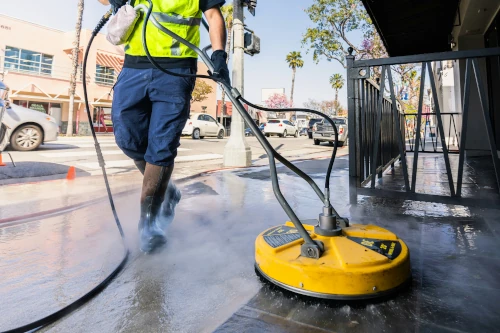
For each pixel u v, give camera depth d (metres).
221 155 7.09
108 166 4.89
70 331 0.85
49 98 18.38
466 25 5.00
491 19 4.73
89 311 0.94
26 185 3.31
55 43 19.59
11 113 6.08
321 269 0.96
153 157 1.40
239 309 0.95
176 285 1.11
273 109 1.23
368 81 2.41
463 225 1.74
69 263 1.30
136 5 1.50
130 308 0.96
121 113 1.48
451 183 1.81
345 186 3.07
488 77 5.14
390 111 3.63
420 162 4.71
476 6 4.39
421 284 1.07
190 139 13.56
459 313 0.90
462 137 1.77
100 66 21.05
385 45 5.65
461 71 5.64
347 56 2.15
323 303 0.97
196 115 14.19
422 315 0.90
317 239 1.14
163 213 1.68
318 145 11.96
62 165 4.79
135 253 1.41
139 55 1.44
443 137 1.82
